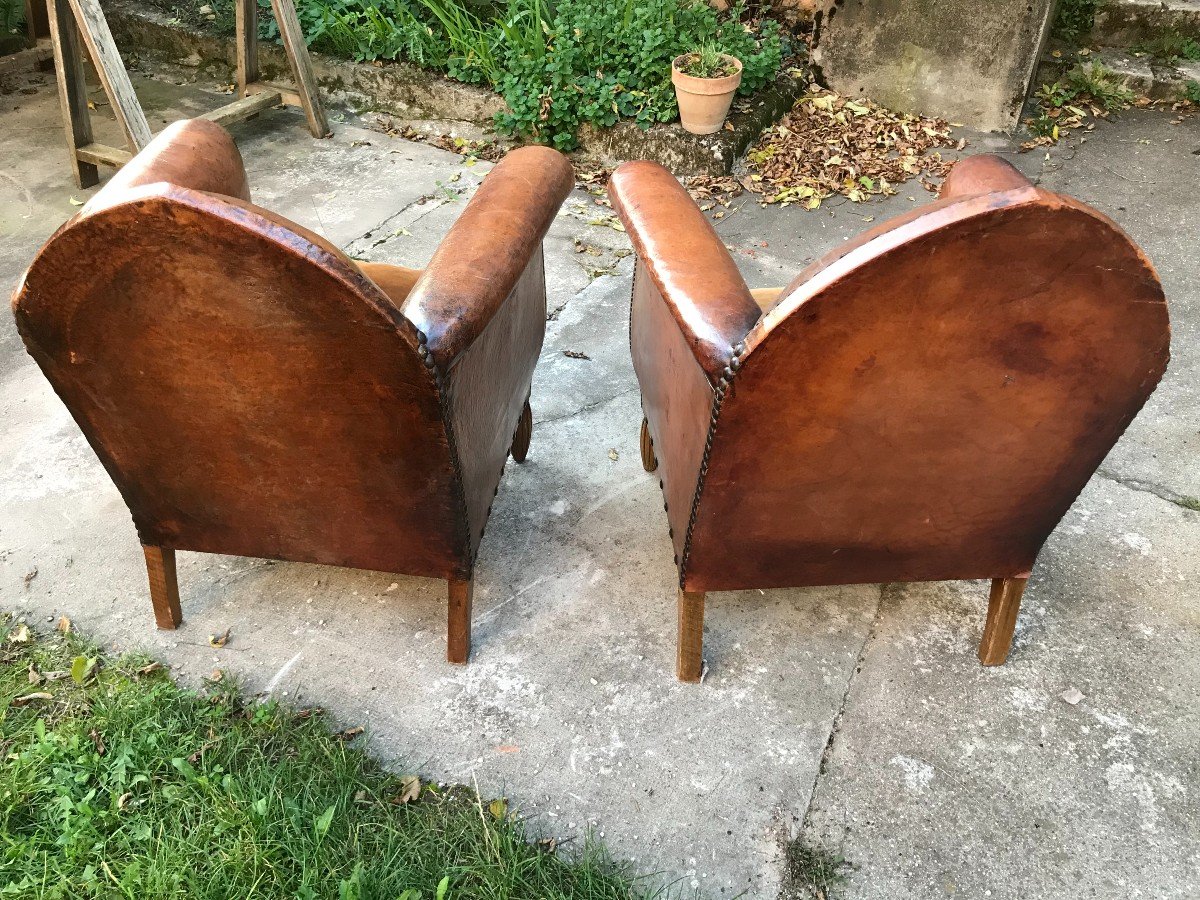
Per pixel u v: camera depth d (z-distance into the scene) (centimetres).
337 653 219
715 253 191
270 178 429
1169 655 219
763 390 156
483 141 459
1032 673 215
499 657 218
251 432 175
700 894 173
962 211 132
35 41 519
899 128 462
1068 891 173
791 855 179
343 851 173
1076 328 149
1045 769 195
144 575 238
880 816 186
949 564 197
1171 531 252
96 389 171
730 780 192
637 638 224
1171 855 179
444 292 172
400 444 173
